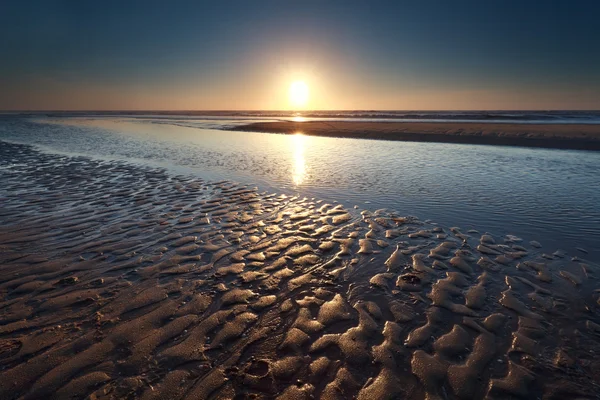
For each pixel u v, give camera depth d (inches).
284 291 180.1
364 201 358.0
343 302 169.8
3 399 110.4
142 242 243.8
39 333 143.0
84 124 1958.7
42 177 458.6
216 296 174.1
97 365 125.4
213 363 127.6
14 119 2728.8
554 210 320.2
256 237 256.5
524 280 191.3
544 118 2301.9
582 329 148.0
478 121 1831.9
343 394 114.3
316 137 1143.0
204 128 1587.1
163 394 113.3
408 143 949.8
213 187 417.4
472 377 121.6
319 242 247.4
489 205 339.3
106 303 166.4
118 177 467.5
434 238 255.3
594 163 595.8
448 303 168.6
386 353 133.4
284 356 131.7
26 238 247.1
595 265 208.4
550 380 120.4
